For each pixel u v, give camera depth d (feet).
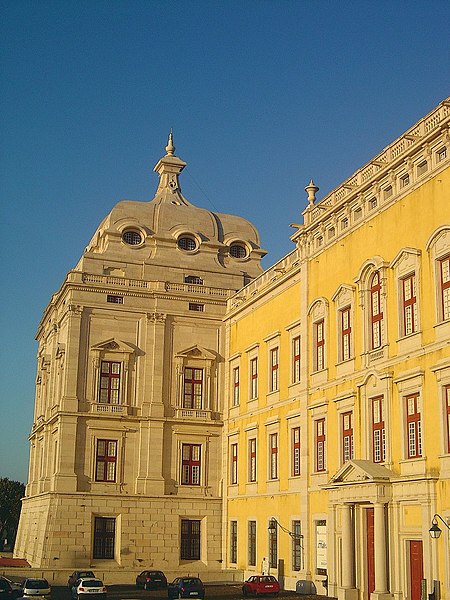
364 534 144.15
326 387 164.25
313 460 167.73
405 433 135.23
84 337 225.76
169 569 216.54
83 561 210.38
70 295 226.79
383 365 142.92
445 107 133.39
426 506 124.98
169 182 274.77
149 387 227.61
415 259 136.26
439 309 129.59
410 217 139.54
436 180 132.77
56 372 238.89
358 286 154.20
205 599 163.43
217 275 247.50
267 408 197.57
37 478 258.37
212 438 230.07
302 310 177.78
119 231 244.22
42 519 221.87
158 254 245.86
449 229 127.65
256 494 199.31
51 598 165.58
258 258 261.24
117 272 238.27
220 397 233.76
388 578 131.64
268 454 194.39
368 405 147.23
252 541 201.26
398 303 140.77
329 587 150.82
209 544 221.66
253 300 213.87
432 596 118.42
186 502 222.69
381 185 149.69
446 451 123.75
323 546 160.76
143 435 224.12
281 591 171.01
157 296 234.38
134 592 180.96
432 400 128.57
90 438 219.41
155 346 230.89
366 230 154.20
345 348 159.74
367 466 138.51
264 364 203.41
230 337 232.73
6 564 216.74
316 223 173.37
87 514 213.66
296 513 174.19
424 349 131.54
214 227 258.16
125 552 214.07
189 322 236.43
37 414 278.87
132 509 217.97
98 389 223.10
